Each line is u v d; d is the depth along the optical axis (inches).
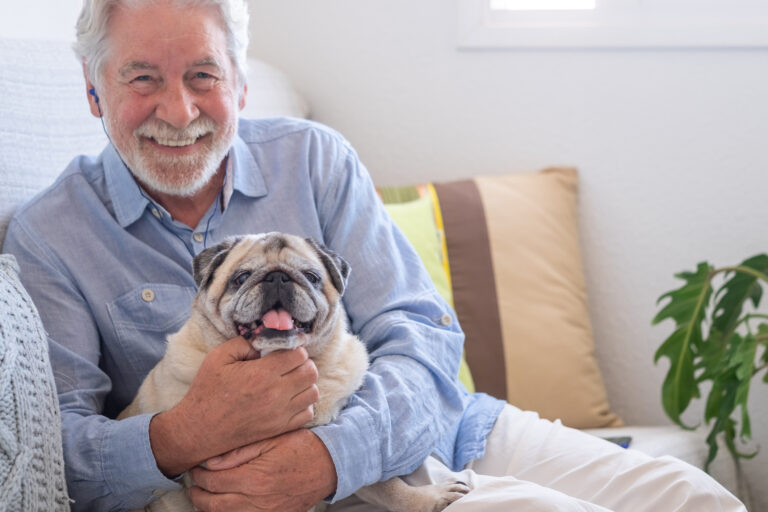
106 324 58.4
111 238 59.8
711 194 94.0
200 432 49.1
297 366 49.1
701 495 51.4
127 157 58.0
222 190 61.6
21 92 66.4
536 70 98.5
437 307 62.1
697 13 93.6
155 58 55.5
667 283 96.5
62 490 49.1
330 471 50.0
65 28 86.0
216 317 49.4
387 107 103.7
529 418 63.3
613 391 99.3
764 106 91.0
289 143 64.6
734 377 80.4
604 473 55.8
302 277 47.9
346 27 103.3
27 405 47.5
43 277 57.6
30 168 64.9
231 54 59.2
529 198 93.4
